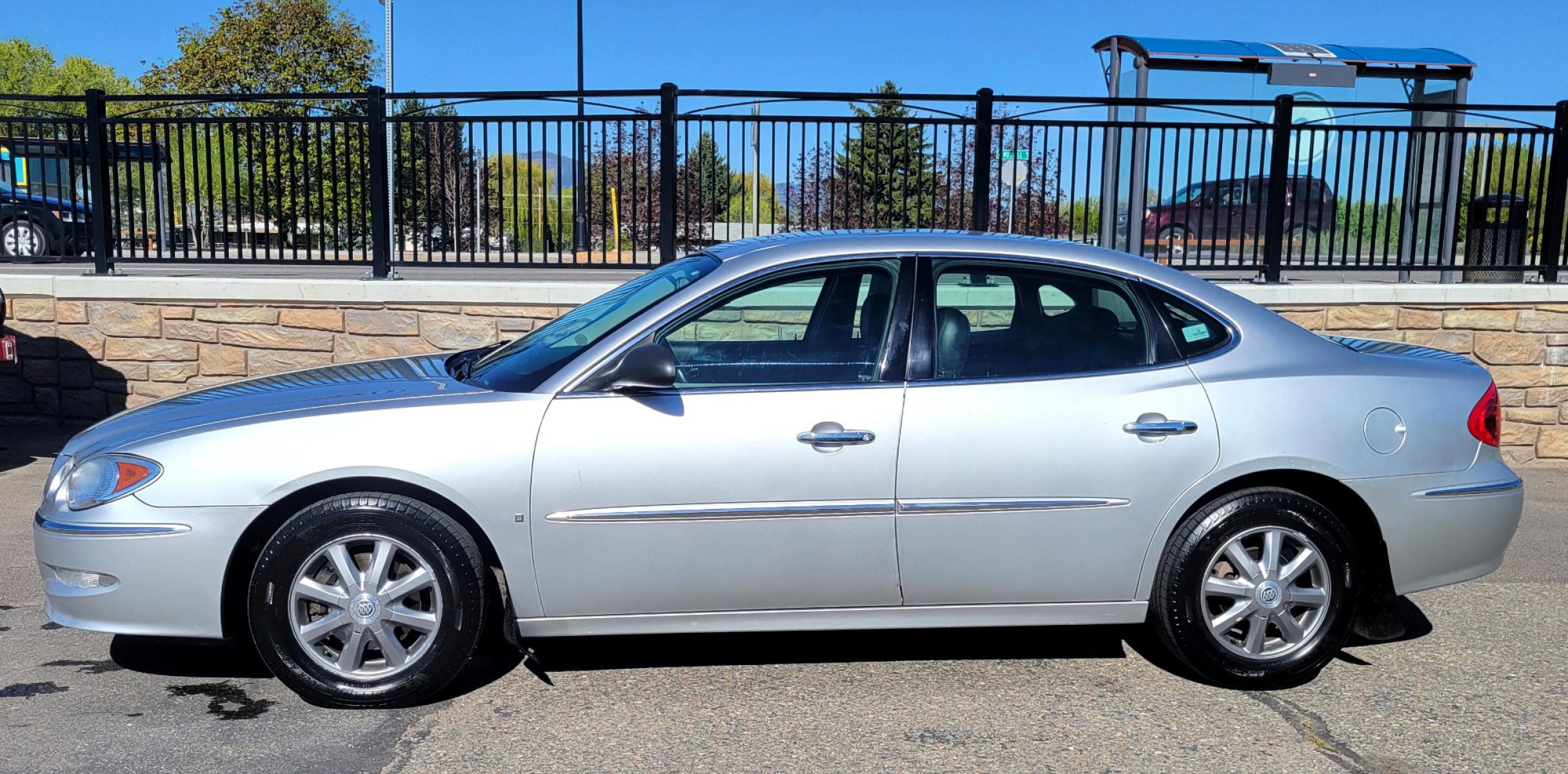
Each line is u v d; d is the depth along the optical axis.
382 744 3.55
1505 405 8.04
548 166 8.09
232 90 25.17
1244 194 8.25
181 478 3.64
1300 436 3.94
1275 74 11.60
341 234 9.56
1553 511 6.79
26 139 8.38
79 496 3.73
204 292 7.82
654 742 3.59
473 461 3.68
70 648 4.36
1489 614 4.96
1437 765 3.50
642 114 7.95
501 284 7.70
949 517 3.83
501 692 3.99
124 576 3.65
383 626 3.74
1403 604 5.11
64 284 7.90
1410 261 8.40
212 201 8.12
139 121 8.12
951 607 3.95
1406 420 4.04
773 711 3.85
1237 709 3.91
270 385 4.23
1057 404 3.88
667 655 4.38
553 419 3.73
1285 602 3.98
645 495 3.73
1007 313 4.03
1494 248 8.45
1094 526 3.89
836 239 4.12
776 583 3.84
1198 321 4.11
